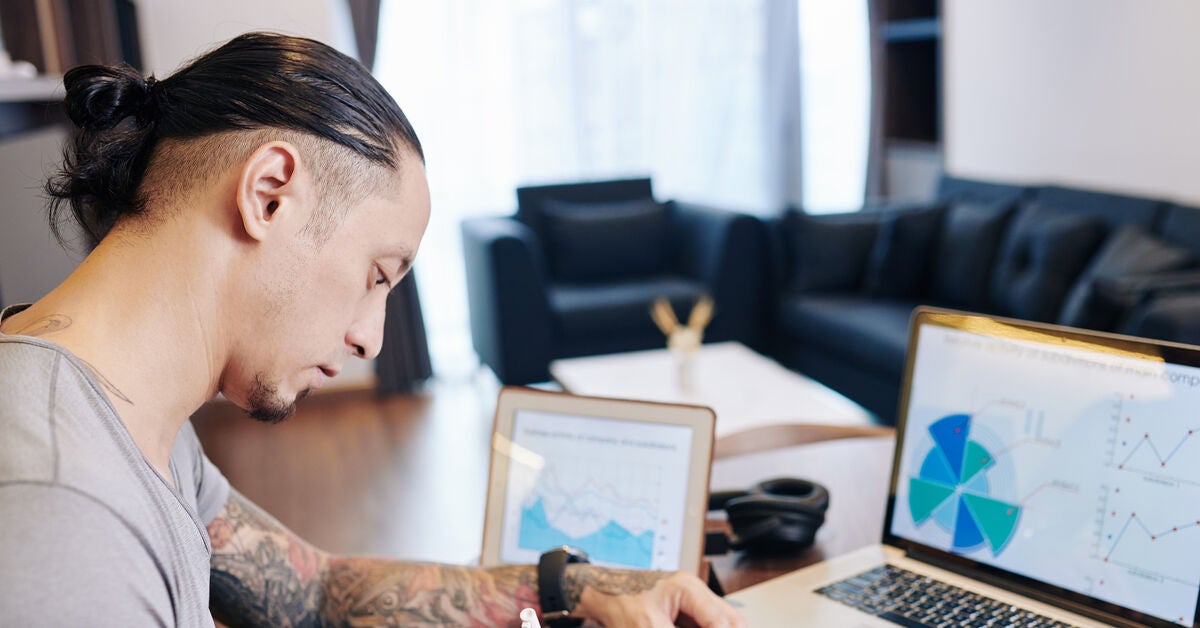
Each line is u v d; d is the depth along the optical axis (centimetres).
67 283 79
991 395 126
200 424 450
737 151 593
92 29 298
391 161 85
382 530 334
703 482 126
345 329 86
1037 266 382
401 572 126
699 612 110
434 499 360
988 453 126
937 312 132
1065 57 454
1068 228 376
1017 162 491
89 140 80
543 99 540
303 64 82
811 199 621
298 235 80
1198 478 109
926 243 436
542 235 497
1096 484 116
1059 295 373
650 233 495
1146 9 409
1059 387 120
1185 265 329
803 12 595
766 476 169
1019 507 123
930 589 123
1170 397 111
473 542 324
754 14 576
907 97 602
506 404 135
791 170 604
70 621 61
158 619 69
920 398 133
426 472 386
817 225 458
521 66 534
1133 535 113
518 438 133
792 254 464
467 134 527
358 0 479
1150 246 341
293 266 81
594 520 129
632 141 568
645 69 563
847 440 186
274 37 85
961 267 418
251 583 120
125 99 80
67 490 64
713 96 578
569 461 131
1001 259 407
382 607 123
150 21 439
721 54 575
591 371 368
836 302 439
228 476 388
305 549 128
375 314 90
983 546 125
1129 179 428
